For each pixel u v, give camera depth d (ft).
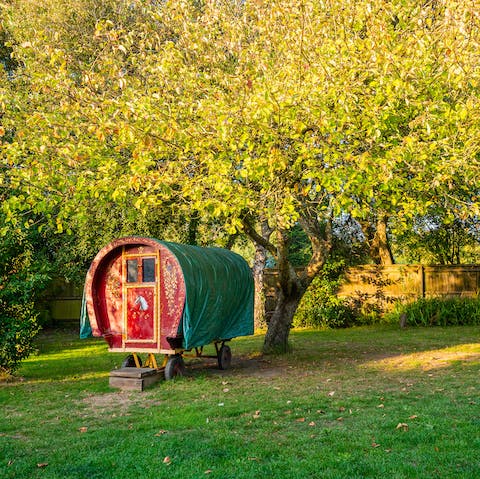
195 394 28.35
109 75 31.96
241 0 39.93
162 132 29.84
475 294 65.87
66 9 54.85
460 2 25.02
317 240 42.80
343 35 29.17
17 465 17.51
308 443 18.83
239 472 16.17
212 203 29.86
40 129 32.27
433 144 26.37
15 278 34.96
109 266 34.53
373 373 32.96
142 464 17.19
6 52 65.72
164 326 32.89
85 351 49.57
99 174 32.60
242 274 39.34
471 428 19.60
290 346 44.50
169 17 35.19
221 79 33.40
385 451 17.56
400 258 91.56
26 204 32.04
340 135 28.09
